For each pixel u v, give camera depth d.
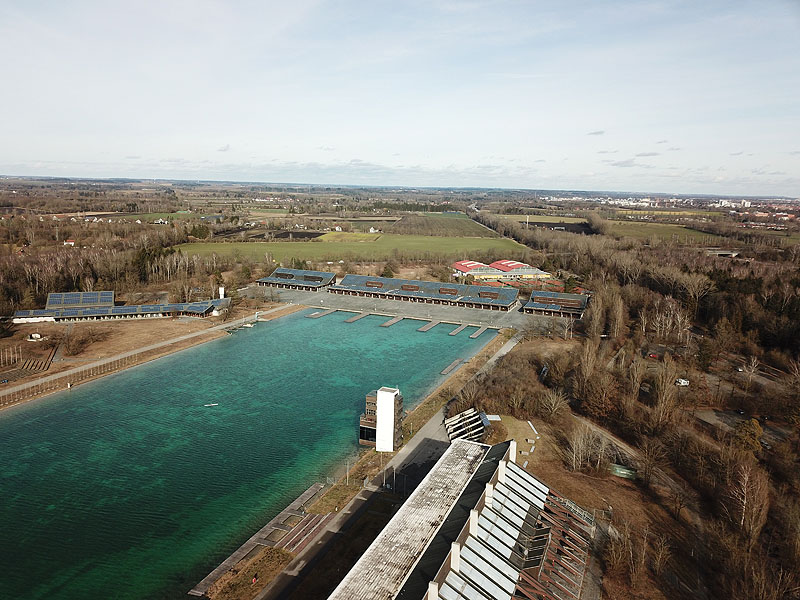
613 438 92.75
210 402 108.56
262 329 167.38
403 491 75.88
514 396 101.81
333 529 67.06
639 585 56.88
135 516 70.62
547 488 69.69
